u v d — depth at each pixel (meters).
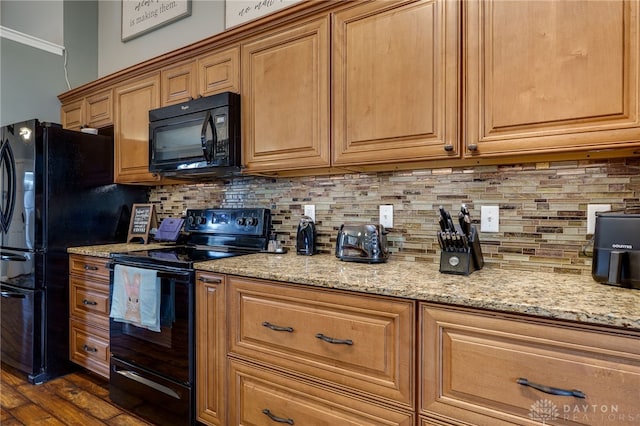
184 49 2.30
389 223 1.98
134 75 2.64
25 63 3.11
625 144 1.20
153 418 1.99
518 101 1.37
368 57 1.68
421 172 1.89
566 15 1.28
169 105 2.42
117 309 2.07
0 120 2.96
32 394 2.34
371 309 1.34
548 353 1.04
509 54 1.38
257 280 1.63
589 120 1.25
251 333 1.65
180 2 2.95
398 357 1.28
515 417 1.08
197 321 1.82
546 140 1.32
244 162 2.09
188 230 2.64
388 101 1.63
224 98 2.07
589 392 0.98
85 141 2.71
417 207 1.90
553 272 1.56
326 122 1.80
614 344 0.96
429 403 1.23
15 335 2.59
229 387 1.72
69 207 2.61
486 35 1.42
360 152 1.71
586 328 0.99
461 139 1.48
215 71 2.20
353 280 1.41
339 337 1.41
